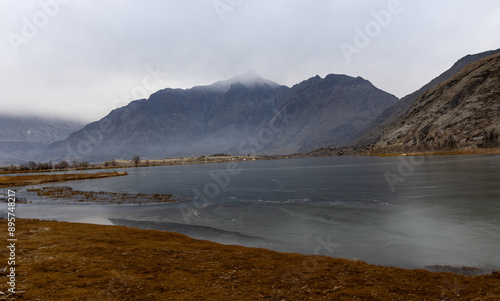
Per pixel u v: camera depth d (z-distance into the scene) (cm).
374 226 2902
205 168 18250
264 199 4922
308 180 8050
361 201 4353
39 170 17775
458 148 17100
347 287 1454
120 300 1298
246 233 2806
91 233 2625
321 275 1622
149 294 1367
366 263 1822
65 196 5872
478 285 1438
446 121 19575
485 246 2206
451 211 3416
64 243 2278
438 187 5375
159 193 6203
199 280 1555
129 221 3491
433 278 1550
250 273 1661
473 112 18475
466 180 6078
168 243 2306
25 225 3022
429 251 2141
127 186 8031
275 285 1490
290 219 3344
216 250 2114
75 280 1512
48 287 1412
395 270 1683
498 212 3259
